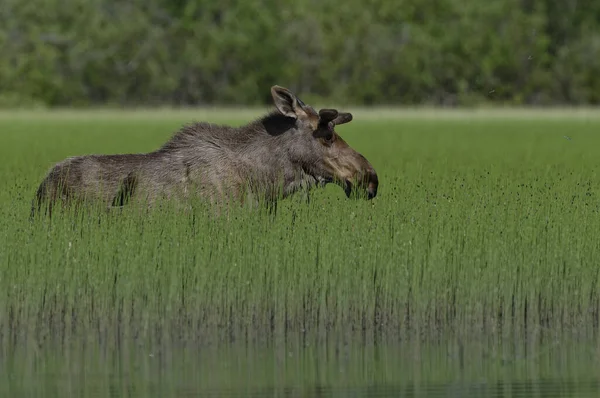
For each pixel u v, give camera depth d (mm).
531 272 42094
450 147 119250
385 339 39250
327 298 41312
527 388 32875
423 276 41656
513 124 187125
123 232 42906
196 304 40656
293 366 35469
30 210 47438
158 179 45281
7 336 39375
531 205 48562
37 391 32719
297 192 47406
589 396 32031
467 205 49156
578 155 102312
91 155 46406
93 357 36656
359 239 43500
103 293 40750
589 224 46656
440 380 33781
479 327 40938
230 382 33656
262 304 41031
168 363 35844
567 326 41250
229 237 42812
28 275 40812
